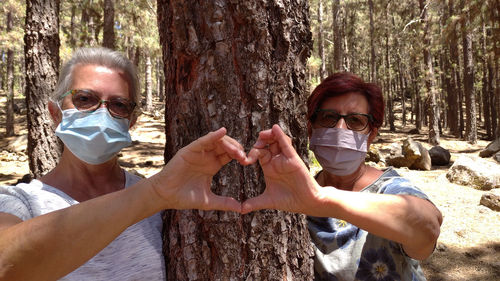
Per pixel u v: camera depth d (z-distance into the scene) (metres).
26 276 0.73
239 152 0.77
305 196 0.80
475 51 24.02
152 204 0.77
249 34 0.99
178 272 1.06
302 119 1.09
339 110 1.33
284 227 1.05
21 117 25.09
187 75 1.04
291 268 1.08
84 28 13.25
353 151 1.32
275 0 1.01
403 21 23.84
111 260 1.05
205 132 1.01
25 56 4.73
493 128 21.75
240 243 1.00
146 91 22.97
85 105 1.12
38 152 4.69
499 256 4.21
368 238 1.23
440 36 15.87
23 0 16.30
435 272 3.92
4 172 9.73
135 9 14.61
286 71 1.04
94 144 1.10
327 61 29.86
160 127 17.53
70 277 0.98
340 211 0.83
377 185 1.29
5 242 0.72
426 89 17.31
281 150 0.80
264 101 1.00
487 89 22.38
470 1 13.34
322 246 1.30
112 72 1.16
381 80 30.39
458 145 17.27
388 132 25.52
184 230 1.04
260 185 1.02
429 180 8.27
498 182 7.20
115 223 0.74
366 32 30.61
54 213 0.75
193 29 1.00
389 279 1.20
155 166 10.38
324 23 25.67
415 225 0.90
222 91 0.99
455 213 5.70
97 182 1.21
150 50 16.52
